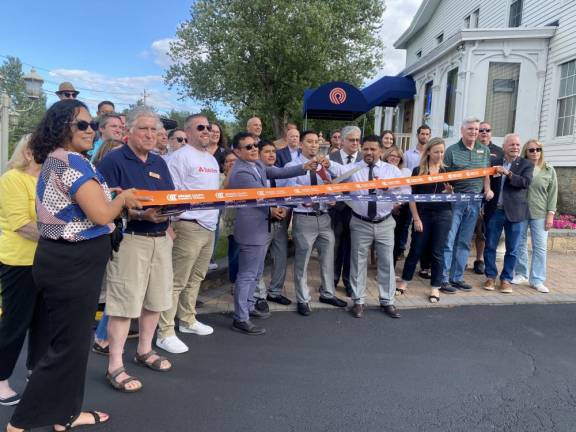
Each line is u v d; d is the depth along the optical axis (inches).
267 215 162.7
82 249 91.6
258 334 160.7
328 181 171.9
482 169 187.3
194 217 144.8
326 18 589.0
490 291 215.9
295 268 184.1
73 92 209.8
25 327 109.1
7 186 104.5
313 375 130.9
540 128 410.3
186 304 158.7
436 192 197.9
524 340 159.2
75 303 92.0
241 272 161.8
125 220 116.4
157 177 123.8
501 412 113.5
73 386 95.2
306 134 188.9
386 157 216.7
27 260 105.4
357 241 179.3
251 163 157.6
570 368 138.3
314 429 104.8
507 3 484.1
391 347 151.4
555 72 393.4
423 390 123.3
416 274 244.4
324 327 168.7
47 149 91.4
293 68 600.1
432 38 689.6
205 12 652.1
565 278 241.6
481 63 402.6
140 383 121.5
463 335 162.7
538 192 216.1
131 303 117.5
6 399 111.9
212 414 110.0
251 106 662.5
